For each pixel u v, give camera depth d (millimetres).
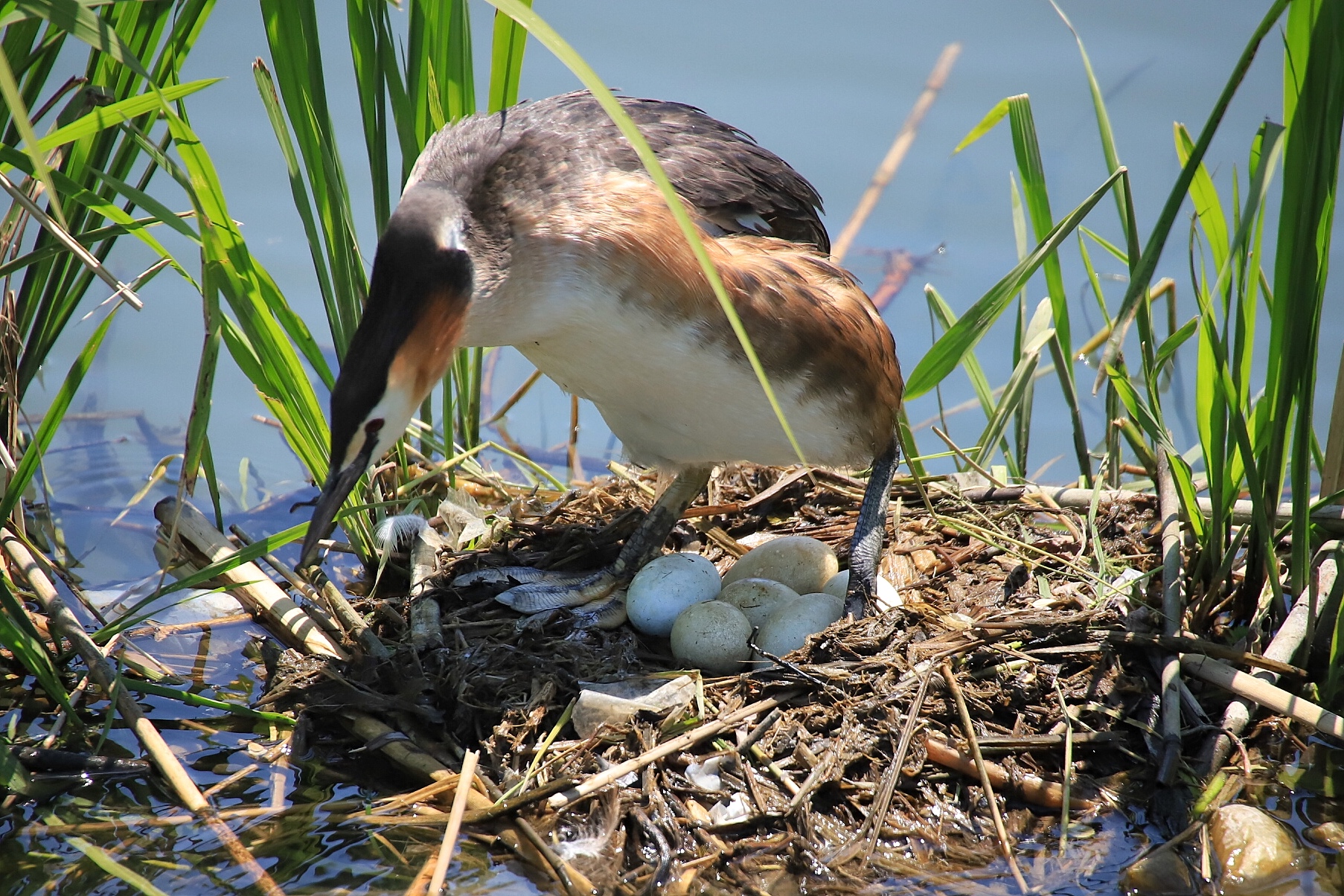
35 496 10438
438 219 7629
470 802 7125
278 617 8641
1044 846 6977
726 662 8227
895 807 7227
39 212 6789
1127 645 8102
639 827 6922
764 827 7020
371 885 6504
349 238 9430
